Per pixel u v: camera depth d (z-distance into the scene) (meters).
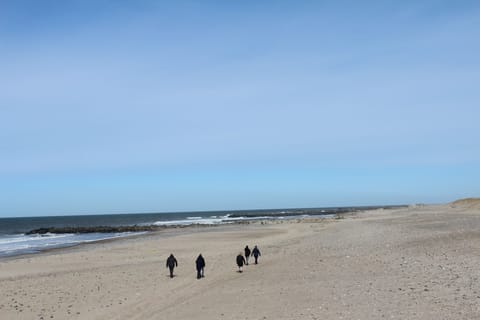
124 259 44.78
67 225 175.75
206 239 67.69
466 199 121.12
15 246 72.94
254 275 29.89
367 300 18.98
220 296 23.39
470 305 16.64
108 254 50.09
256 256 36.28
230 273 31.94
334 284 23.27
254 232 81.94
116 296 25.89
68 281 31.89
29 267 40.94
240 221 151.25
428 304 17.34
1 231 138.25
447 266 25.14
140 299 24.59
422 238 38.81
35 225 181.62
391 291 20.23
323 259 33.47
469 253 29.14
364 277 24.53
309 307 18.81
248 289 24.69
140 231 111.75
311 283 24.31
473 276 21.78
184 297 24.25
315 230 76.38
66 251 59.91
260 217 197.38
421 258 28.86
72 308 23.41
